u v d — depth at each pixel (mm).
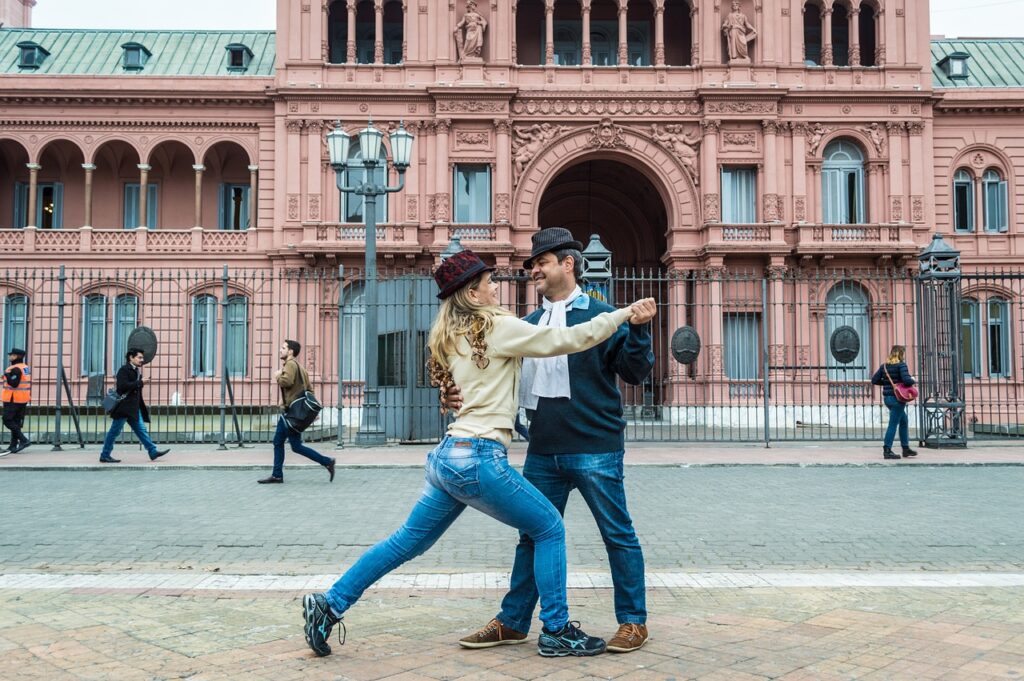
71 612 5344
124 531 8898
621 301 39625
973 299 32156
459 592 6004
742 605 5621
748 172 31328
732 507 10578
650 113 30953
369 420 18672
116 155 33812
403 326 19625
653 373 33281
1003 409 31578
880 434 23188
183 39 36344
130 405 15203
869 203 31141
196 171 32031
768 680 4039
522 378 4887
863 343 30797
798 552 7930
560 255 4852
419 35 31250
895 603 5641
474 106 30516
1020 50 36844
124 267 31797
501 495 4316
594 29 33812
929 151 31562
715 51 31156
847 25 33438
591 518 9695
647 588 6137
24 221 34219
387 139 30812
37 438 18859
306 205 30672
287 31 31203
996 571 7152
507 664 4301
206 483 12805
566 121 30969
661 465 15000
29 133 31844
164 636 4793
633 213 38562
